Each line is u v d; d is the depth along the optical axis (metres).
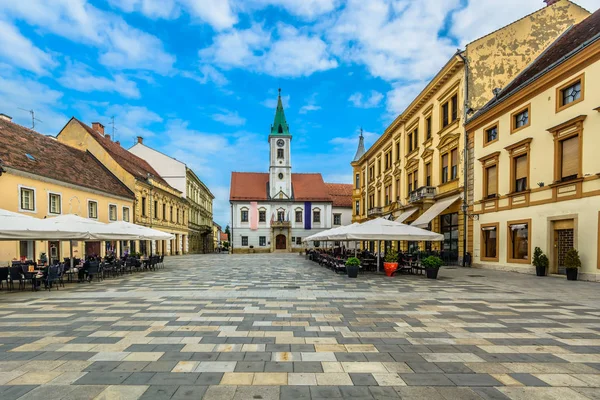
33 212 19.69
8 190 18.05
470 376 4.33
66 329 6.43
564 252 14.59
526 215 16.28
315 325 6.71
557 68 14.52
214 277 15.37
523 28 21.59
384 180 36.72
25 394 3.80
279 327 6.56
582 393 3.89
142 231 17.91
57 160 24.39
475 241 20.14
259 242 55.78
